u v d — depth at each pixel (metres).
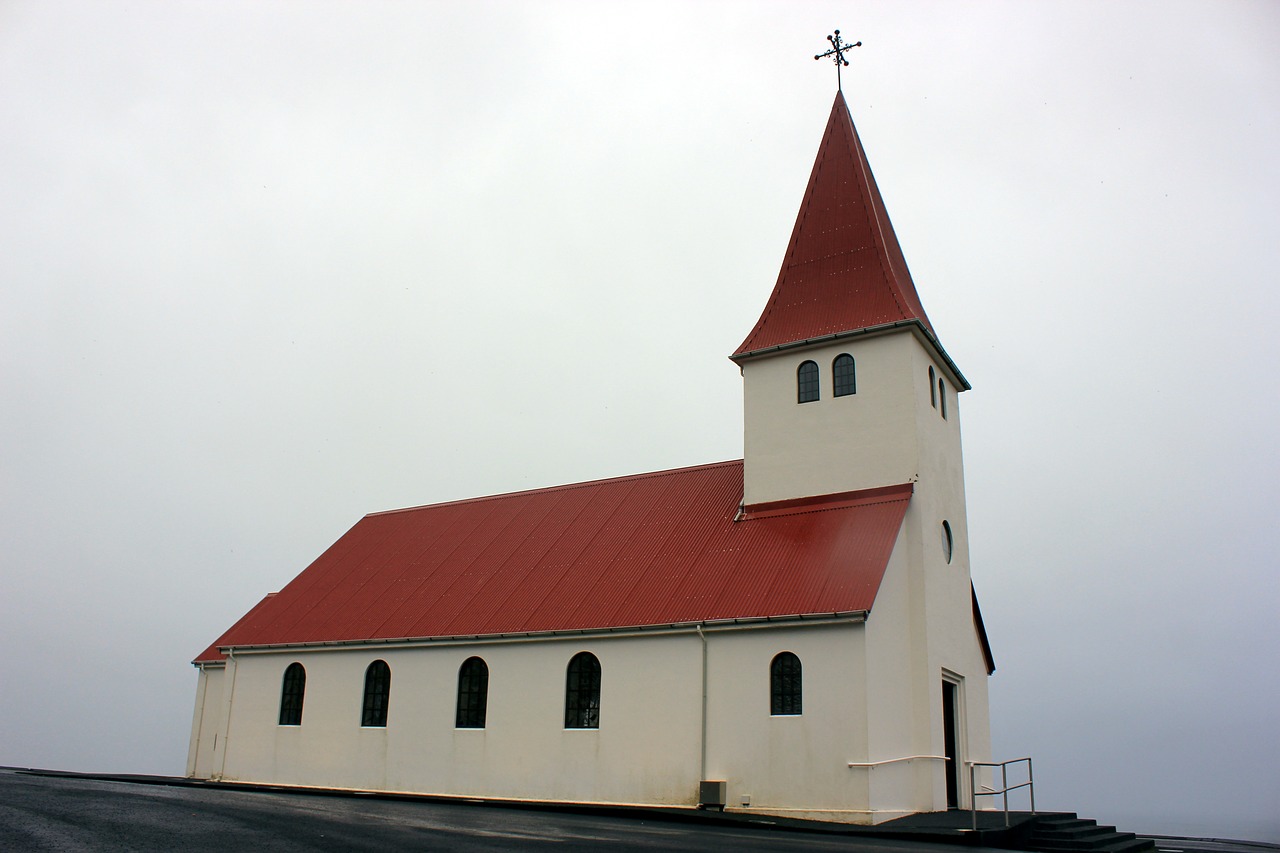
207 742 34.31
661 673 24.80
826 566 24.45
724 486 30.61
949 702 26.66
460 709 28.06
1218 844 25.80
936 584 25.95
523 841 15.32
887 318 27.38
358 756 29.42
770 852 14.80
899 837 19.11
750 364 29.53
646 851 14.53
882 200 32.06
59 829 14.89
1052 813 22.64
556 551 31.02
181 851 13.07
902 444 26.34
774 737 22.78
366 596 33.12
